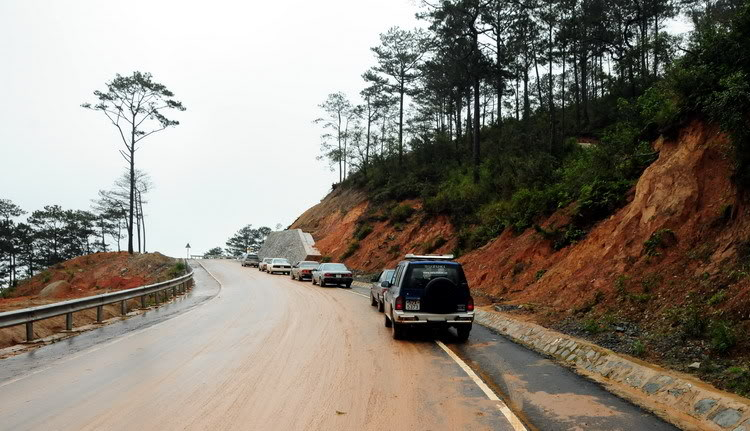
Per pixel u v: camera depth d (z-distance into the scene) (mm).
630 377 6875
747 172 9328
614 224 14359
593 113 42156
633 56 34188
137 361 8586
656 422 5234
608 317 10000
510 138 37219
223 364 8242
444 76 47156
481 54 34938
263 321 13781
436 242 30375
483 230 25953
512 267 18266
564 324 10727
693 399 5637
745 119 9273
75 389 6781
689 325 7723
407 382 7020
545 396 6281
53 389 6801
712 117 10305
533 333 10633
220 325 13062
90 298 13461
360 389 6641
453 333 11711
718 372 6246
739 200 9586
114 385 6961
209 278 38312
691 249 10305
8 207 83188
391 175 50656
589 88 58375
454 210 31812
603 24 40875
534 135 34594
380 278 17578
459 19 36469
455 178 39531
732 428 4836
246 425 5230
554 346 9383
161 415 5586
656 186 12484
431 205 35000
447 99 55500
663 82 14969
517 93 53875
